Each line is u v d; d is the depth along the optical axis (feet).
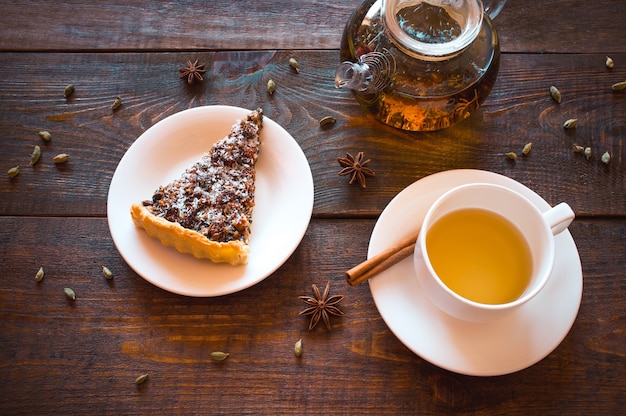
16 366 2.10
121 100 2.35
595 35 2.43
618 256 2.21
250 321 2.13
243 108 2.34
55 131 2.32
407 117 2.21
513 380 2.09
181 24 2.42
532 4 2.44
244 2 2.44
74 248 2.20
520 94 2.37
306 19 2.43
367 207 2.24
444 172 2.10
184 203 2.14
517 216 2.01
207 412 2.07
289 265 2.18
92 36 2.41
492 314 1.86
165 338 2.11
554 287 2.02
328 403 2.07
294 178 2.17
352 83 2.08
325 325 2.13
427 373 2.09
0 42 2.40
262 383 2.08
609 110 2.36
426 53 2.00
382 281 2.03
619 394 2.09
